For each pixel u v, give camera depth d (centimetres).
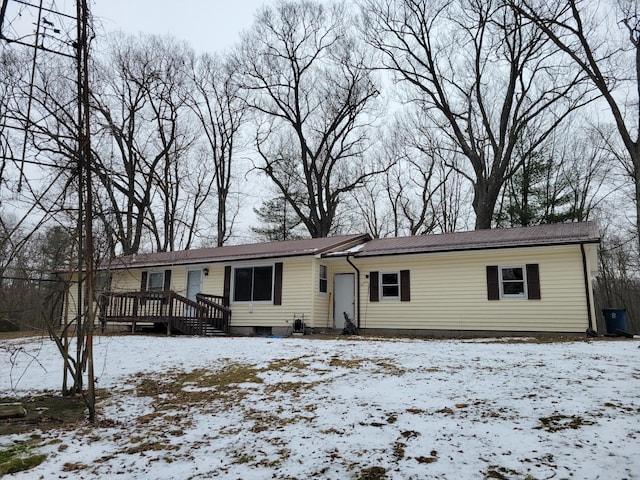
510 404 514
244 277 1756
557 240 1283
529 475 337
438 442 416
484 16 2358
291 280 1655
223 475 378
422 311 1503
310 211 3219
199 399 647
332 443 434
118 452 448
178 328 1546
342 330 1612
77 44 572
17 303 925
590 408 479
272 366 821
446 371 706
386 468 369
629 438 391
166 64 2681
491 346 975
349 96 3008
